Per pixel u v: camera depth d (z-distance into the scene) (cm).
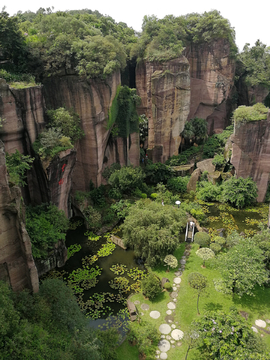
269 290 2311
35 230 2309
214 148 4906
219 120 5553
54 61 2959
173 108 4262
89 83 2981
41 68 3023
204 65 4862
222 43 4684
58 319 1711
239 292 2108
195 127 4834
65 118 2812
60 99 3117
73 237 3002
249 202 3672
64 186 2828
